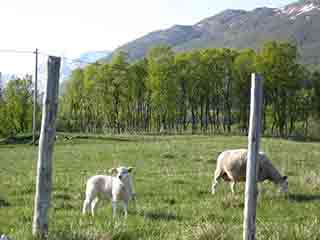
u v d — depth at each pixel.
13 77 79.44
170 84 77.94
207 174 22.36
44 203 8.78
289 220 11.63
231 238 8.73
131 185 12.58
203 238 8.88
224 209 13.14
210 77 79.19
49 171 8.83
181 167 25.83
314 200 14.70
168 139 54.09
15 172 24.67
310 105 75.88
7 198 15.71
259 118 8.40
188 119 100.81
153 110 84.06
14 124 79.12
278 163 28.11
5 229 10.30
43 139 8.80
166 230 9.91
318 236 9.03
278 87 73.31
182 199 15.51
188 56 80.06
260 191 15.67
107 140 52.09
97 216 12.10
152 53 79.88
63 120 94.31
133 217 11.98
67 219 11.54
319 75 77.50
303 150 37.88
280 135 75.19
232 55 79.25
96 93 83.56
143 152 35.38
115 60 82.62
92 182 12.69
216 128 89.62
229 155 16.89
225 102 82.38
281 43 73.06
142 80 83.31
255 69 73.56
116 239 9.11
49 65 8.80
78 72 87.50
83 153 35.50
